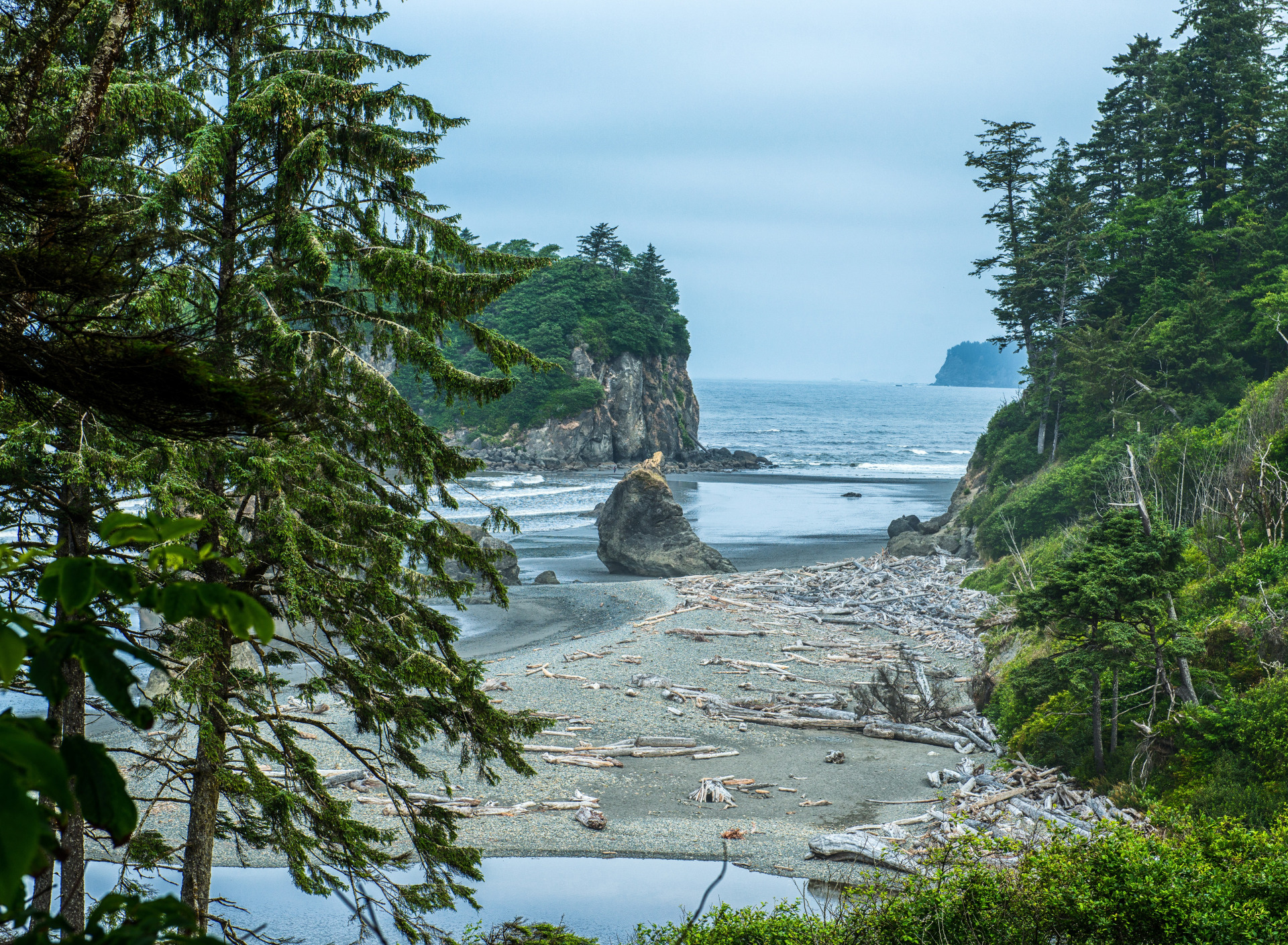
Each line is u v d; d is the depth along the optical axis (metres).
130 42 12.48
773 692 36.00
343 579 11.99
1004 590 48.91
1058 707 26.86
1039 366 68.94
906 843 21.73
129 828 1.46
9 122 7.41
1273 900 12.58
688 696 35.28
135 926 1.82
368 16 13.43
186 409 5.51
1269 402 39.25
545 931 13.12
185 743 24.34
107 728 27.84
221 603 1.88
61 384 5.26
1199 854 13.59
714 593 55.84
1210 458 40.38
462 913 18.30
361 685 12.26
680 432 169.62
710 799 25.75
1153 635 23.55
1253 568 28.52
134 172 11.47
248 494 11.09
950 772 26.72
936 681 37.94
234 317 9.52
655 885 20.16
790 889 20.03
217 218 12.72
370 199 13.23
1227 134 69.50
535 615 50.62
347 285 15.36
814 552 75.12
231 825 12.30
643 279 162.25
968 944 12.10
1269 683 22.45
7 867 0.94
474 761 27.78
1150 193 75.06
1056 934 12.38
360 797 24.56
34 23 7.91
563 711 33.31
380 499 12.93
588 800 25.02
